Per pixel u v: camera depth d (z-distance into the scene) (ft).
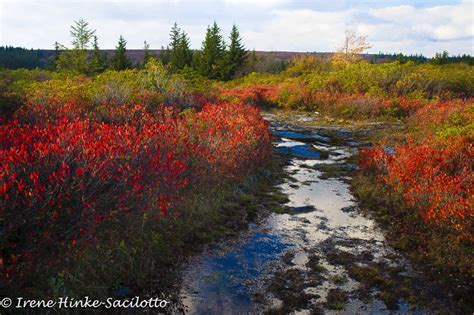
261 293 15.52
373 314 14.37
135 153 19.11
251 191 27.35
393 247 19.80
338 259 18.47
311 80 90.68
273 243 20.01
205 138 27.53
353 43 144.66
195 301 14.73
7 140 19.10
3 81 39.45
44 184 14.97
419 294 15.65
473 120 40.68
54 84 41.39
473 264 17.43
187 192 22.90
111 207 16.57
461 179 23.71
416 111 60.03
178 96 47.47
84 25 152.87
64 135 19.13
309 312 14.40
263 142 33.94
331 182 30.96
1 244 13.10
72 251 14.43
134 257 16.53
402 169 26.35
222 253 18.61
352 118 61.98
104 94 39.24
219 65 162.91
